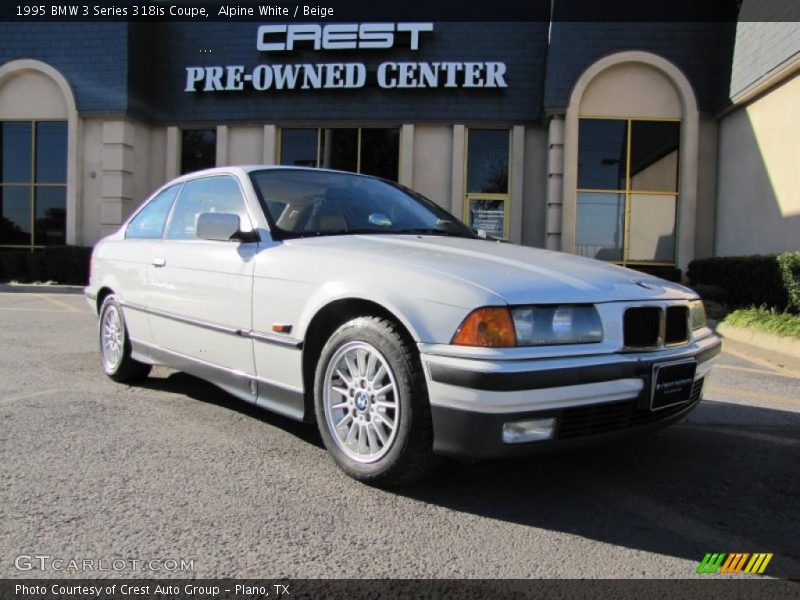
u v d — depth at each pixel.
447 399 2.79
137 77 15.32
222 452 3.63
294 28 14.98
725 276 11.20
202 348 4.13
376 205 4.38
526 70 14.46
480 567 2.48
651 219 13.83
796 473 3.55
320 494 3.10
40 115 15.70
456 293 2.84
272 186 4.13
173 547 2.56
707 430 4.34
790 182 10.89
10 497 2.97
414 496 3.11
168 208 4.82
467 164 14.80
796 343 7.38
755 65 11.58
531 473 3.47
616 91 13.65
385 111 14.80
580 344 2.90
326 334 3.49
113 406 4.52
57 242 15.93
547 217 13.99
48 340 7.27
